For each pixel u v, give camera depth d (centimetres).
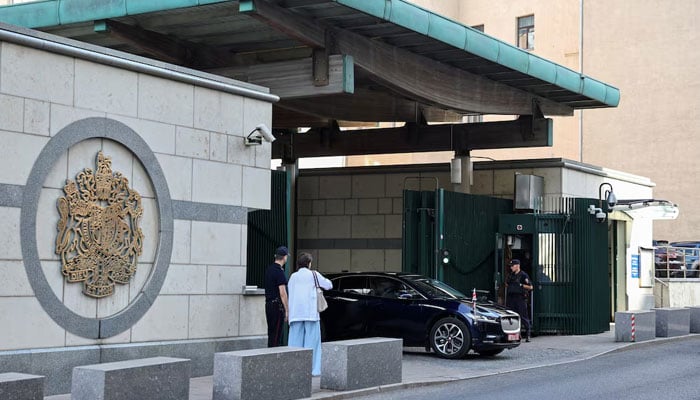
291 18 1800
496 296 2495
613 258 3078
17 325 1262
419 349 2066
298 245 2955
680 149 4594
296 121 2872
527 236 2555
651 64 4675
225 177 1591
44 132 1301
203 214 1549
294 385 1243
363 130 2912
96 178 1377
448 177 2767
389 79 2102
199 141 1546
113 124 1400
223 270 1582
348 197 2886
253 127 1648
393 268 2794
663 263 3525
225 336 1579
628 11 4728
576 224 2531
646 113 4681
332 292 1994
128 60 1417
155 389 1091
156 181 1467
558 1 4694
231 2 1684
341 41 1948
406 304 1911
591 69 4788
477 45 2145
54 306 1309
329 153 2955
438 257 2280
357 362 1352
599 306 2552
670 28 4638
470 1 4809
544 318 2495
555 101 2761
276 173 1862
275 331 1535
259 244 1820
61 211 1323
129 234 1429
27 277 1275
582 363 1841
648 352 2094
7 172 1255
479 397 1334
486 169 2772
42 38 1294
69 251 1335
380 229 2827
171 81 1499
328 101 2516
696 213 4550
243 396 1167
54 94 1317
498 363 1812
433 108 2888
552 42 4641
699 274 3644
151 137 1463
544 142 2672
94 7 1792
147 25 1847
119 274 1409
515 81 2483
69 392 1313
